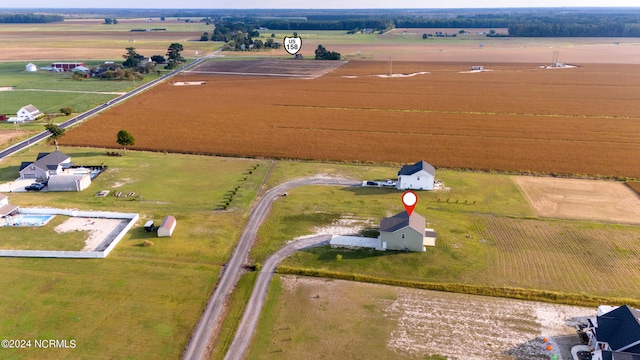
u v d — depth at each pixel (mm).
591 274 48938
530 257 52250
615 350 36344
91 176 75625
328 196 69062
